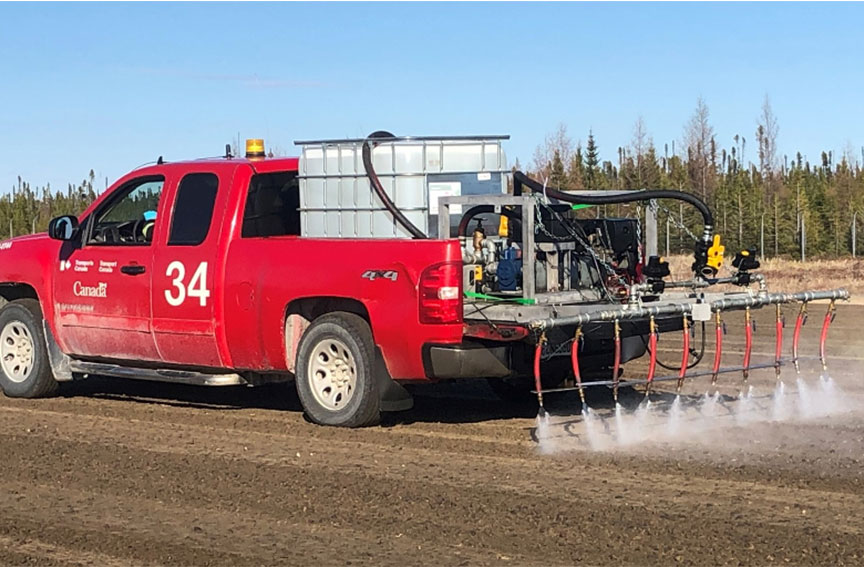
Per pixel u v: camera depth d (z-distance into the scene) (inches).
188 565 228.7
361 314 361.4
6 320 446.3
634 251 386.0
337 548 237.6
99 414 402.3
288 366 374.9
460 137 367.2
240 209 385.7
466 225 356.8
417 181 358.6
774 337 630.5
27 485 295.9
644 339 390.0
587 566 224.2
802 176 2197.3
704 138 2143.2
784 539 237.9
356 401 355.6
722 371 363.9
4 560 233.6
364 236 365.1
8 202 2511.1
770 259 1704.0
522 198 334.3
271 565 227.5
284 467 309.9
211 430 366.9
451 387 453.7
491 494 277.3
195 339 390.3
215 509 269.3
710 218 360.2
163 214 402.9
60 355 436.1
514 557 230.2
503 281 352.2
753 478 289.4
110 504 275.9
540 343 316.2
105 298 414.6
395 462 314.0
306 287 362.0
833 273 1294.3
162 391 458.9
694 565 223.5
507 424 369.7
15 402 432.5
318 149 374.9
